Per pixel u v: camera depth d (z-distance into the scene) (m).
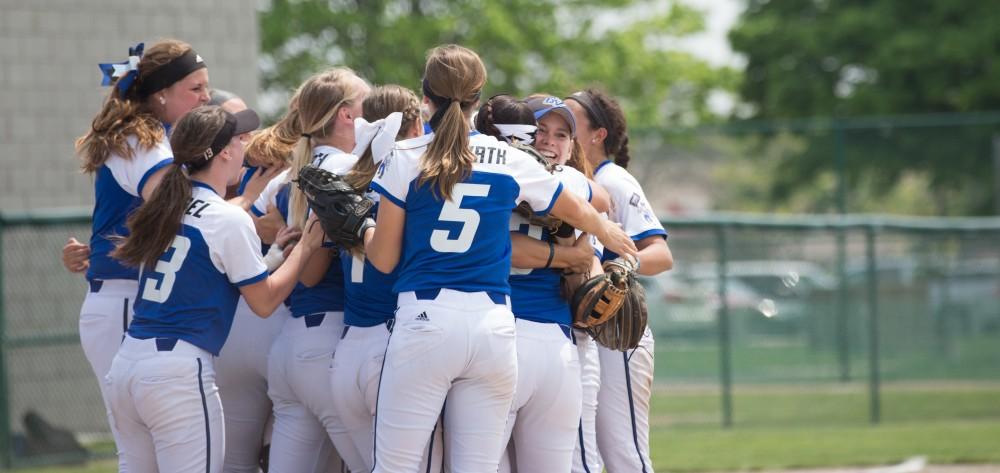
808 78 97.00
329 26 82.44
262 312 17.05
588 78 90.38
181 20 43.25
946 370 52.28
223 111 17.14
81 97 42.00
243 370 19.44
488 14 82.81
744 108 103.94
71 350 39.91
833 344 51.72
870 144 63.03
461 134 15.73
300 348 18.08
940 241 52.53
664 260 18.47
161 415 16.56
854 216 60.75
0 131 40.75
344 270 17.44
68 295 40.72
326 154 18.06
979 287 52.38
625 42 94.62
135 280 18.30
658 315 50.44
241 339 19.31
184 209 16.80
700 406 47.94
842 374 51.62
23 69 41.16
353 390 17.22
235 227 16.70
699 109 101.62
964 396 49.72
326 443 19.14
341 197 16.45
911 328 52.41
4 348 35.53
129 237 16.88
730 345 50.69
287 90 83.31
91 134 18.05
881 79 94.25
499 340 15.60
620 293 16.84
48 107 41.53
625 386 18.64
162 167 17.73
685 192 62.09
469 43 83.50
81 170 18.55
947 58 90.81
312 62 82.56
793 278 51.47
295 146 18.44
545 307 16.80
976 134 62.59
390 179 15.80
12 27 41.00
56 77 41.62
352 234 16.41
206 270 16.73
